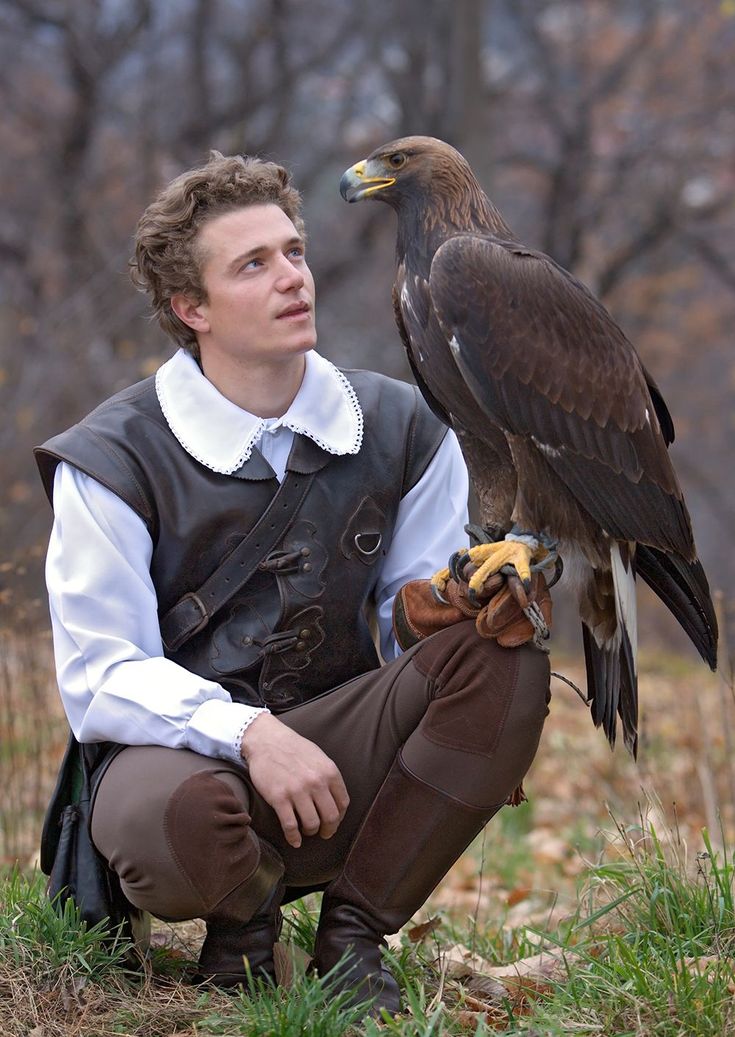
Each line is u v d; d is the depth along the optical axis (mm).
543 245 29922
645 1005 4383
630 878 5531
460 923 6758
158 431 4781
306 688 4902
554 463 5418
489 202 5781
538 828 9055
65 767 4840
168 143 26328
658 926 5094
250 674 4816
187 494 4746
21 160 26125
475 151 22250
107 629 4633
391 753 4707
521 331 5367
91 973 4613
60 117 26484
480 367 5379
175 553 4762
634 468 5516
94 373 16922
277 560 4766
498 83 30047
